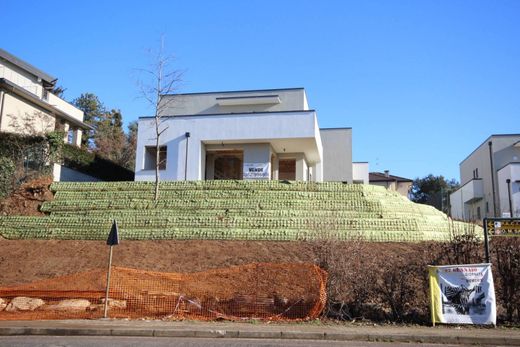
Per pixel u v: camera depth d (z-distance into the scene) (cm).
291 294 1238
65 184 2353
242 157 3180
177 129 2869
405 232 1814
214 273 1361
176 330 1018
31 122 3084
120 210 2075
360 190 2191
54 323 1095
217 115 2858
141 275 1358
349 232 1788
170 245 1725
